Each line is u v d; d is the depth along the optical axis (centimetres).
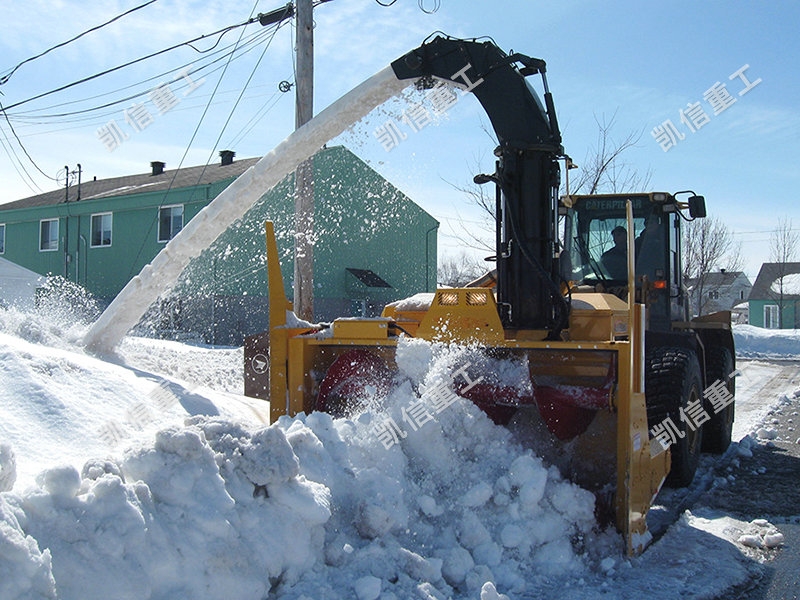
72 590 269
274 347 550
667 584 398
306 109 1011
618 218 768
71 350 779
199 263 1738
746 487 648
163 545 296
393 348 519
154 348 1042
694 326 830
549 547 414
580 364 486
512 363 485
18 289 1994
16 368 549
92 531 279
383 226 2194
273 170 690
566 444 487
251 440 349
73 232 2431
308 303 1001
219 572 308
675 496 602
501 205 550
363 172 1920
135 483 306
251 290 1870
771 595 403
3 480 312
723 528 515
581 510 430
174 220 2188
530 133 535
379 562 356
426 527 405
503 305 543
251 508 333
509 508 422
